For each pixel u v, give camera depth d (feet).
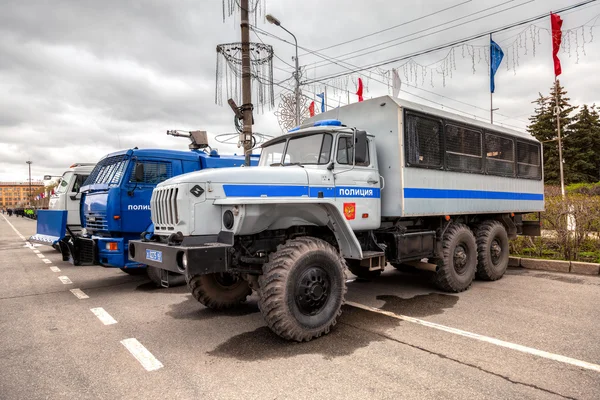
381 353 12.32
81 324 15.85
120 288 23.02
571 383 10.11
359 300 19.15
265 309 13.04
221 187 14.16
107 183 23.65
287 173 15.20
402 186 18.15
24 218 159.02
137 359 12.11
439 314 16.52
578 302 17.89
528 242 30.22
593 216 26.17
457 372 10.82
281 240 15.71
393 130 18.56
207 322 15.99
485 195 23.61
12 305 19.10
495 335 13.75
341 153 17.01
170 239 13.70
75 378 10.83
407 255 18.66
